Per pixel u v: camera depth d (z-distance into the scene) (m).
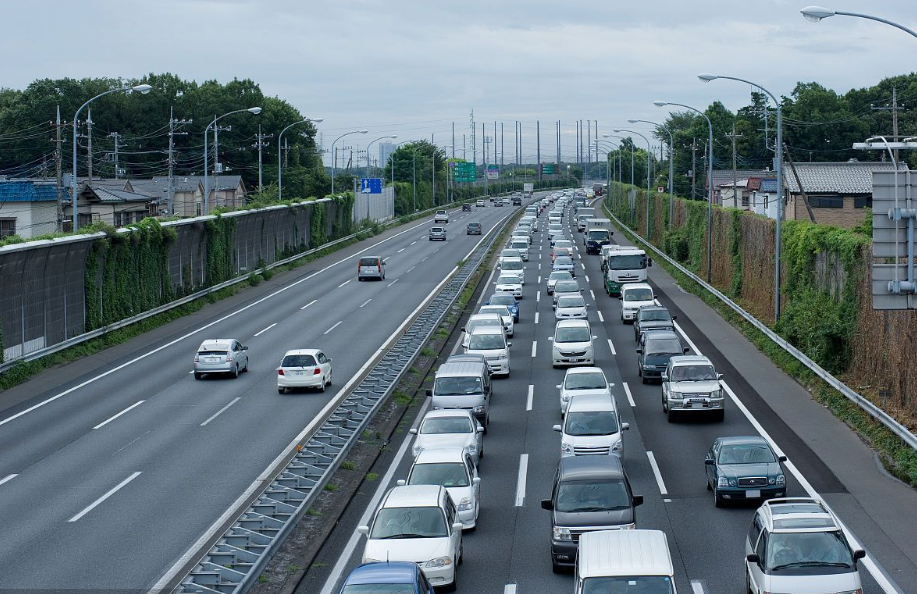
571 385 34.97
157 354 47.75
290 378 38.75
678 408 33.50
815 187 74.06
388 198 148.75
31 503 25.34
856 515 23.69
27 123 121.94
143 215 87.44
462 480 23.73
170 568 20.45
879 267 23.08
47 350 44.09
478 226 119.75
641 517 23.91
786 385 39.00
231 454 29.97
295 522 22.53
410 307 61.91
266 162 137.75
